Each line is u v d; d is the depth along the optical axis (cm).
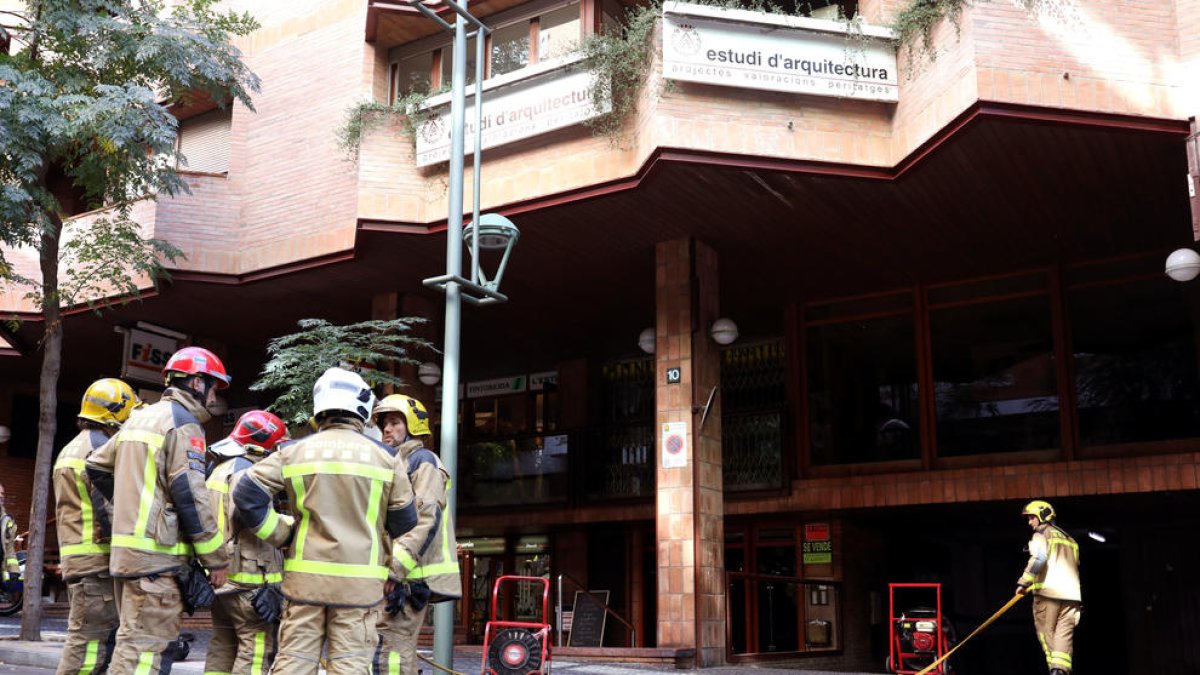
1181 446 1398
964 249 1447
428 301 1648
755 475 1689
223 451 721
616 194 1241
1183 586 1667
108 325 1798
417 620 630
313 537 503
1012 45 1031
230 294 1605
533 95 1282
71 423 2353
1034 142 1085
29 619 1202
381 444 530
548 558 1983
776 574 1712
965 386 1555
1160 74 1042
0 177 1289
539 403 2130
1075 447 1459
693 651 1267
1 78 1230
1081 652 1955
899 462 1590
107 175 1355
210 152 1719
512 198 1295
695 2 1195
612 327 1859
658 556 1330
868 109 1184
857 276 1573
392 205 1358
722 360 1830
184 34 1332
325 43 1528
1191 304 1420
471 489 1986
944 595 1930
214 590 614
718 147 1141
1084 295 1490
